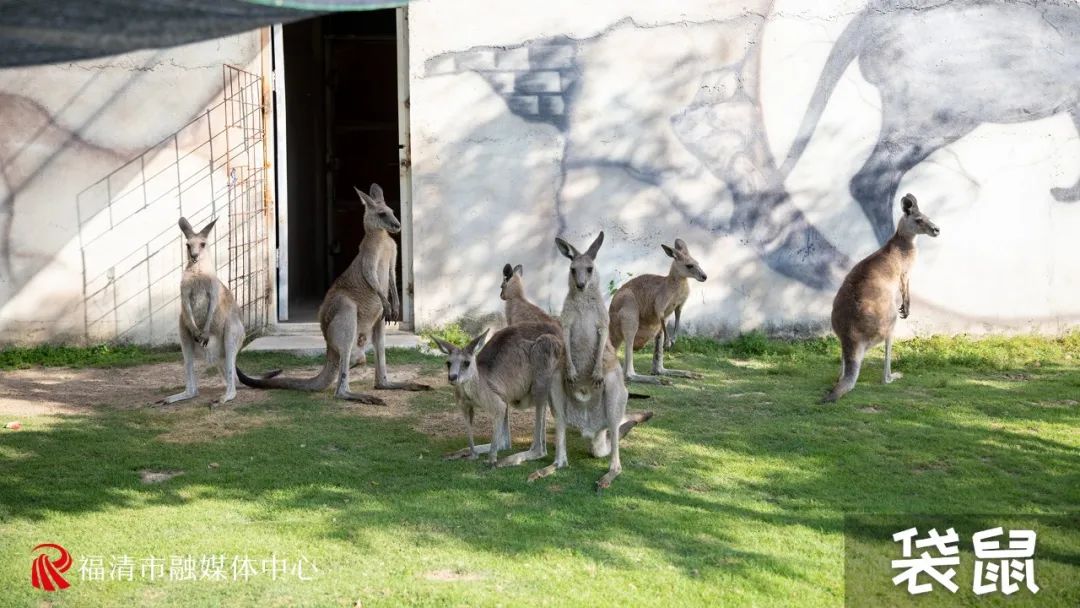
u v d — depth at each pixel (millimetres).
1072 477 6559
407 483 6434
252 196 10914
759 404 8406
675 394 8742
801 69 10727
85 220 10539
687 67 10695
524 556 5266
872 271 8891
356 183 15188
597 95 10711
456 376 6434
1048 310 11000
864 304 8703
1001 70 10781
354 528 5668
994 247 10922
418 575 5039
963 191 10875
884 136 10820
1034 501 6117
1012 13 10734
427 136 10695
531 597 4762
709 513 5902
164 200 10609
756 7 10648
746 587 4891
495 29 10617
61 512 5938
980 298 10969
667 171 10797
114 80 10477
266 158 10984
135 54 10484
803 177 10836
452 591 4824
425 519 5801
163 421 7891
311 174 14328
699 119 10750
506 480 6477
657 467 6762
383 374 8914
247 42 10711
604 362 6566
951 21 10727
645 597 4777
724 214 10844
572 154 10750
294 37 13266
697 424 7797
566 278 10875
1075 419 7895
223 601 4777
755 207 10844
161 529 5676
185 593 4859
